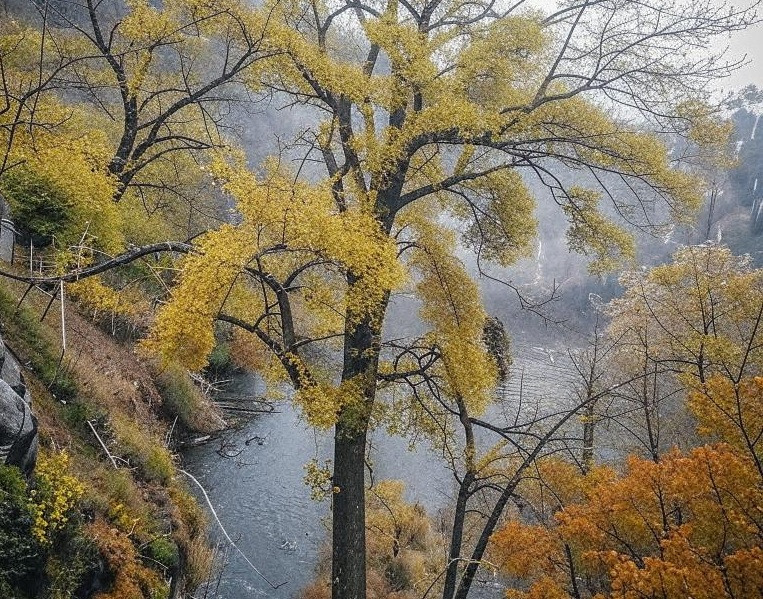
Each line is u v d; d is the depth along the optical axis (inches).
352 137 378.0
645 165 373.7
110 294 461.4
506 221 452.8
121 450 363.6
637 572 275.7
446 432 430.0
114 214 464.8
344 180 410.9
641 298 608.7
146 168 618.5
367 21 362.0
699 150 382.9
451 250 476.7
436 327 438.0
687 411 519.2
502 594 538.9
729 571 267.9
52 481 235.1
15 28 617.9
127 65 562.9
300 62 378.0
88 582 237.5
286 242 313.9
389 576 511.2
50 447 284.0
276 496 576.1
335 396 350.6
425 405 433.1
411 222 437.4
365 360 392.2
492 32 365.1
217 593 424.2
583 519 333.1
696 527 303.6
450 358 402.3
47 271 419.2
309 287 366.6
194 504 420.2
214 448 625.3
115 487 309.9
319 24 419.2
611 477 405.7
